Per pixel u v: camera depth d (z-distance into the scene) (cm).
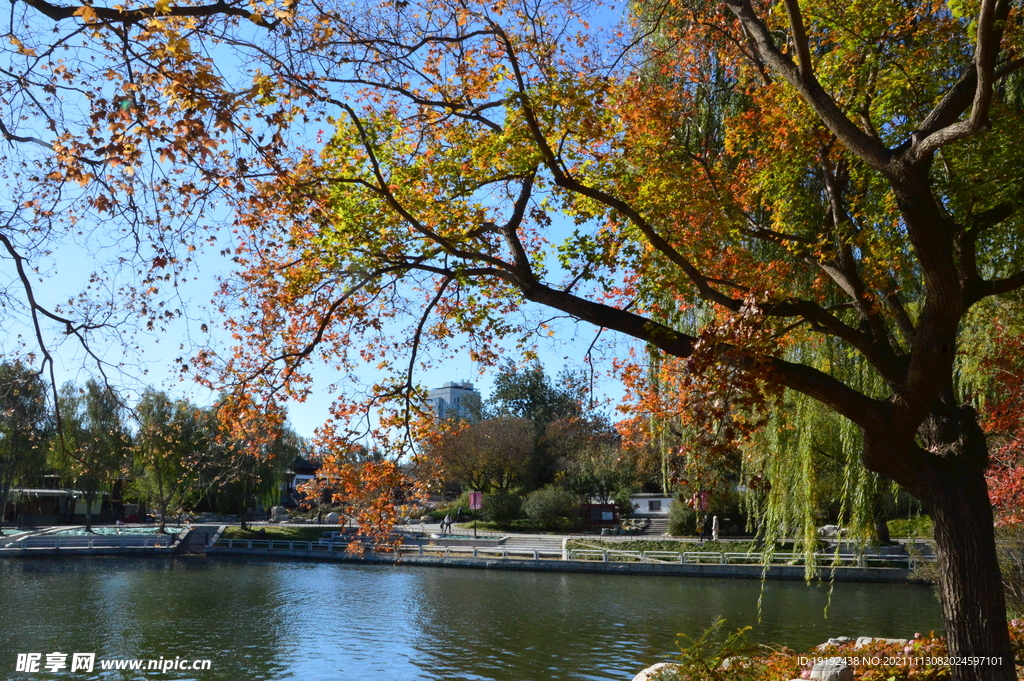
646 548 4394
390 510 1087
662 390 1198
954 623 818
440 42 992
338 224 1004
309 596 3319
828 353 1377
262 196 815
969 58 1112
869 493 1298
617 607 2970
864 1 1017
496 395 7819
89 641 2375
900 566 3434
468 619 2752
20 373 802
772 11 1091
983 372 1306
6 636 2433
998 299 1218
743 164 1166
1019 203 947
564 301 945
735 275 1039
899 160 757
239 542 5256
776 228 1158
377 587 3612
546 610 2922
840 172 1116
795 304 880
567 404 6450
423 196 1077
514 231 1012
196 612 2902
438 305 1177
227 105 720
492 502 5925
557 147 1059
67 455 961
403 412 1109
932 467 861
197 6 750
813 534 1474
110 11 714
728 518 4703
